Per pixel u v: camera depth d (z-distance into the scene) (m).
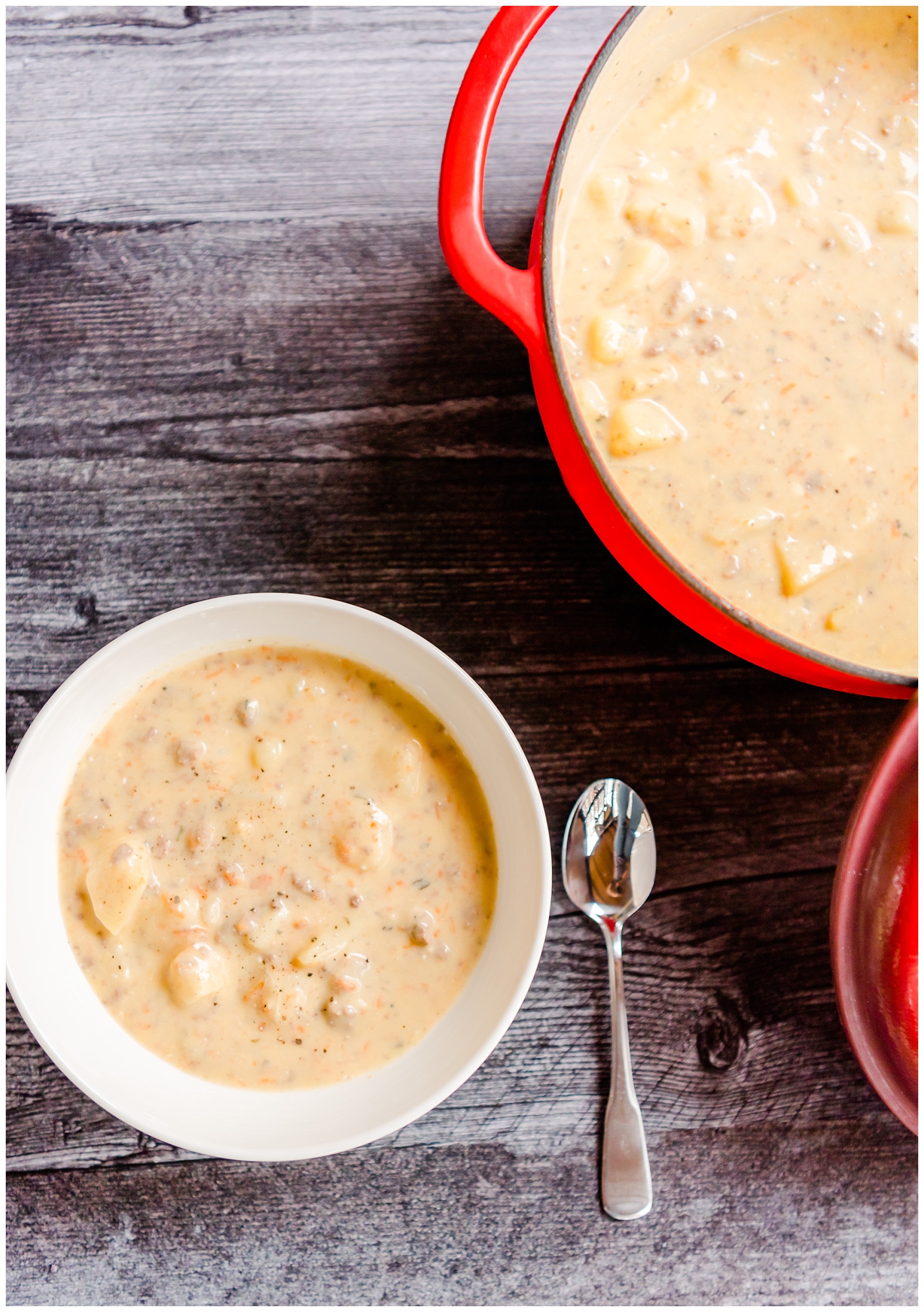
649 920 0.72
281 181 0.73
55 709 0.66
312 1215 0.71
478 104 0.64
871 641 0.69
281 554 0.72
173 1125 0.66
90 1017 0.67
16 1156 0.71
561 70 0.73
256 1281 0.71
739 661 0.73
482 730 0.68
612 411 0.69
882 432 0.69
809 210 0.70
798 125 0.71
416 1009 0.68
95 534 0.72
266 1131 0.67
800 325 0.70
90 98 0.73
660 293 0.69
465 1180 0.71
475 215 0.64
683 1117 0.72
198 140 0.73
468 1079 0.71
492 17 0.74
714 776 0.73
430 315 0.73
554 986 0.72
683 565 0.64
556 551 0.73
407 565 0.72
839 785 0.73
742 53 0.71
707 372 0.69
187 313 0.73
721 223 0.70
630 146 0.70
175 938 0.68
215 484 0.72
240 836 0.68
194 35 0.73
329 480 0.73
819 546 0.69
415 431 0.73
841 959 0.67
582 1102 0.71
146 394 0.73
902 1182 0.72
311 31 0.73
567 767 0.72
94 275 0.73
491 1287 0.71
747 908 0.73
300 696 0.68
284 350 0.73
